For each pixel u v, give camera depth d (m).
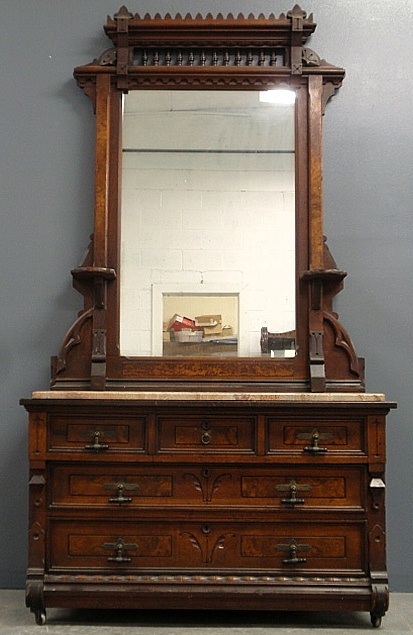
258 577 2.69
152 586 2.68
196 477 2.74
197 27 3.25
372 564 2.69
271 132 3.28
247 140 3.28
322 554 2.71
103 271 3.09
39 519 2.71
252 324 3.20
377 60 3.35
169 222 3.24
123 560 2.70
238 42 3.27
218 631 2.68
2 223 3.31
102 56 3.28
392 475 3.25
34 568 2.69
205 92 3.30
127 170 3.26
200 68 3.26
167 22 3.25
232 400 2.72
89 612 2.92
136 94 3.29
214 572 2.70
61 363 3.14
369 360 3.29
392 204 3.32
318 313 3.15
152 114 3.29
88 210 3.31
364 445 2.73
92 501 2.73
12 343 3.28
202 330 3.20
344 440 2.74
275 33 3.26
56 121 3.33
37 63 3.35
